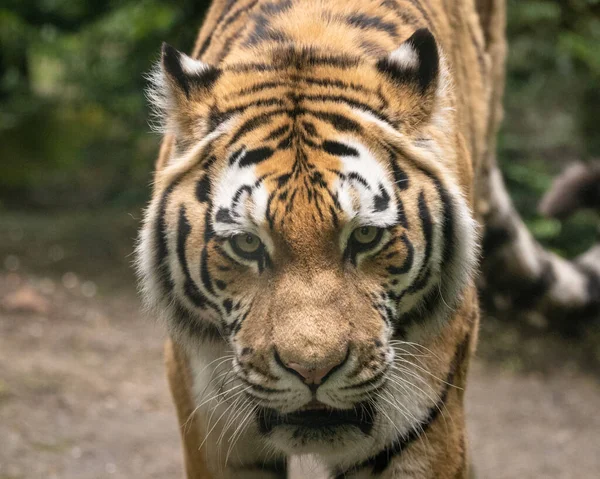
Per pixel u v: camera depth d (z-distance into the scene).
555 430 10.97
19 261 16.41
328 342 4.57
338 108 5.05
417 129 5.22
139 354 12.59
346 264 4.84
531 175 14.59
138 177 20.39
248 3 6.19
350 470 5.69
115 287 15.48
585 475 9.71
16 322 13.18
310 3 5.93
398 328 5.29
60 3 19.47
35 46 21.44
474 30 7.80
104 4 18.70
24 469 8.72
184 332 5.42
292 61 5.26
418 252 5.00
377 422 5.36
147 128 18.47
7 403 10.14
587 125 16.56
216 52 6.05
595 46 15.11
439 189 5.12
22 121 23.95
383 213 4.84
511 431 10.88
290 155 4.89
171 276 5.23
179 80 5.26
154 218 5.24
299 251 4.72
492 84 8.60
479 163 7.72
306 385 4.74
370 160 4.93
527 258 10.16
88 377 11.41
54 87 24.62
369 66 5.29
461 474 5.79
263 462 6.11
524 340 13.61
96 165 22.69
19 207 21.34
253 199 4.81
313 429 5.07
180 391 6.00
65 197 21.91
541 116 17.31
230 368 5.47
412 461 5.56
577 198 10.51
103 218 19.47
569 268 10.68
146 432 10.11
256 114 5.09
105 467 9.06
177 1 15.58
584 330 13.79
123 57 18.70
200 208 5.03
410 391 5.42
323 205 4.73
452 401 5.71
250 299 4.91
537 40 15.68
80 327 13.36
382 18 5.91
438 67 5.22
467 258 5.26
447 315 5.36
